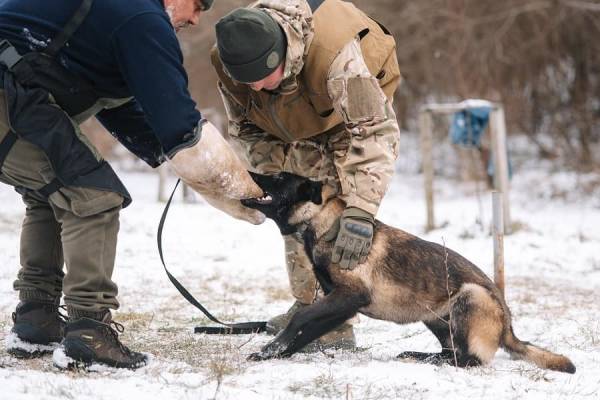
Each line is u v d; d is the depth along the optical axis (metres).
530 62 25.30
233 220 15.98
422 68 27.42
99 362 5.24
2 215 16.38
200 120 5.12
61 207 5.20
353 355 6.22
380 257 6.06
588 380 5.78
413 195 23.02
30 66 4.94
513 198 21.95
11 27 4.98
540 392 5.34
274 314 8.47
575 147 24.44
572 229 16.84
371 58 6.01
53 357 5.26
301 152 6.62
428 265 6.12
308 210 6.02
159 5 5.16
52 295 5.74
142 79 4.94
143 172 27.14
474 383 5.43
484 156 21.81
